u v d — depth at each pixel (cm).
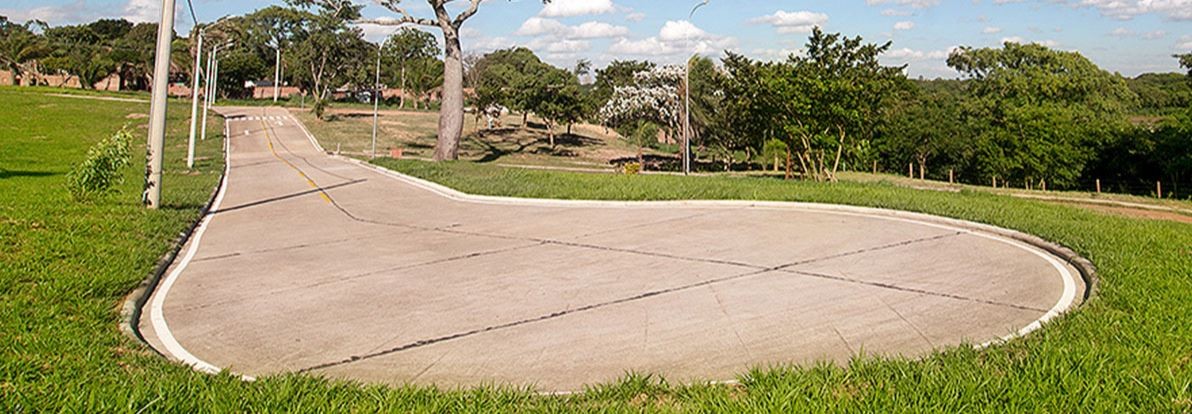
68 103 7181
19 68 10025
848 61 2453
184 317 687
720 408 416
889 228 1162
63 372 464
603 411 423
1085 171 4306
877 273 840
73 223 1064
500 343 601
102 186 1402
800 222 1230
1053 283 784
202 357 573
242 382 471
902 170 5334
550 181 1933
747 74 2880
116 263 829
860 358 513
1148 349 503
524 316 680
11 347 514
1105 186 4216
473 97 7475
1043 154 4116
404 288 798
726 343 592
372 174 2631
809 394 436
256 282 834
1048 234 1025
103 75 9838
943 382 441
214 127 6106
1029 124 4184
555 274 857
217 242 1128
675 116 4912
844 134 2547
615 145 6819
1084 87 5103
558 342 601
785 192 1554
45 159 3488
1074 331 550
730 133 4744
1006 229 1106
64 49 9975
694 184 1770
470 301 738
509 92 6506
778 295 744
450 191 1833
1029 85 5131
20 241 901
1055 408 401
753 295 745
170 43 1398
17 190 1712
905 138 4975
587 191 1659
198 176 2541
